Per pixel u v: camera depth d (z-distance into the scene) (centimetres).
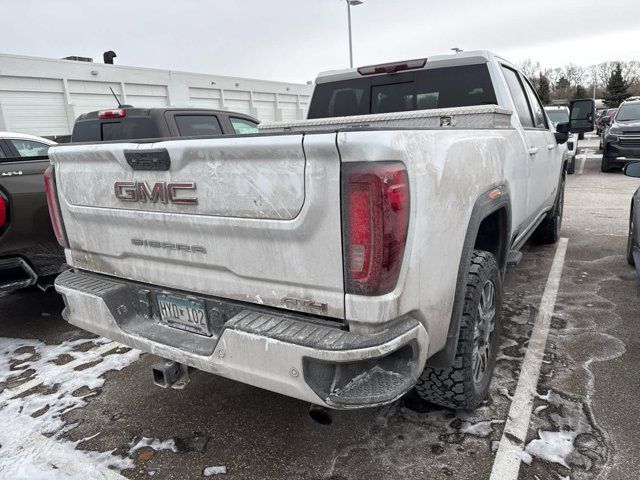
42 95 1888
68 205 264
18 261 376
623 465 222
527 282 468
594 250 570
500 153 279
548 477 217
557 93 8219
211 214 205
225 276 212
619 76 6838
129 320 251
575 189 1071
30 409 296
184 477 232
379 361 193
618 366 307
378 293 176
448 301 214
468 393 243
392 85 412
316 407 205
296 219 182
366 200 169
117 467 241
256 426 268
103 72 2058
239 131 611
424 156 188
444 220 202
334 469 231
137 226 235
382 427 258
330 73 438
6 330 423
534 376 298
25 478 236
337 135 168
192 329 231
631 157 1250
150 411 288
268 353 188
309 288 189
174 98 2356
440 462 230
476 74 373
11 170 369
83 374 338
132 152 221
